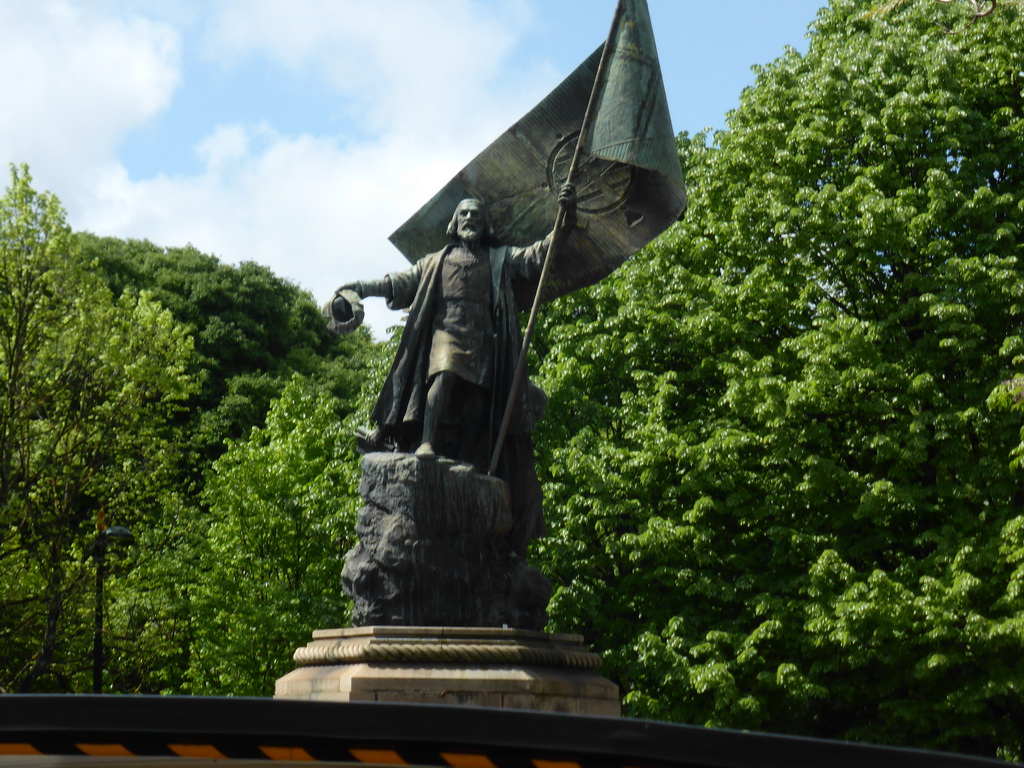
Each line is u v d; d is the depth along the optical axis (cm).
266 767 276
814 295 2467
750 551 2400
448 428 1327
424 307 1341
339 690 1120
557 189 1413
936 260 2375
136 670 3506
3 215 3086
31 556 3045
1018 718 2188
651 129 1330
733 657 2298
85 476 3138
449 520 1242
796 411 2284
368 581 1247
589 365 2605
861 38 2589
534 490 1340
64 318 3136
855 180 2355
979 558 2091
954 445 2211
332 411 3491
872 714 2380
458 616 1232
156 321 3331
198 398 5069
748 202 2464
